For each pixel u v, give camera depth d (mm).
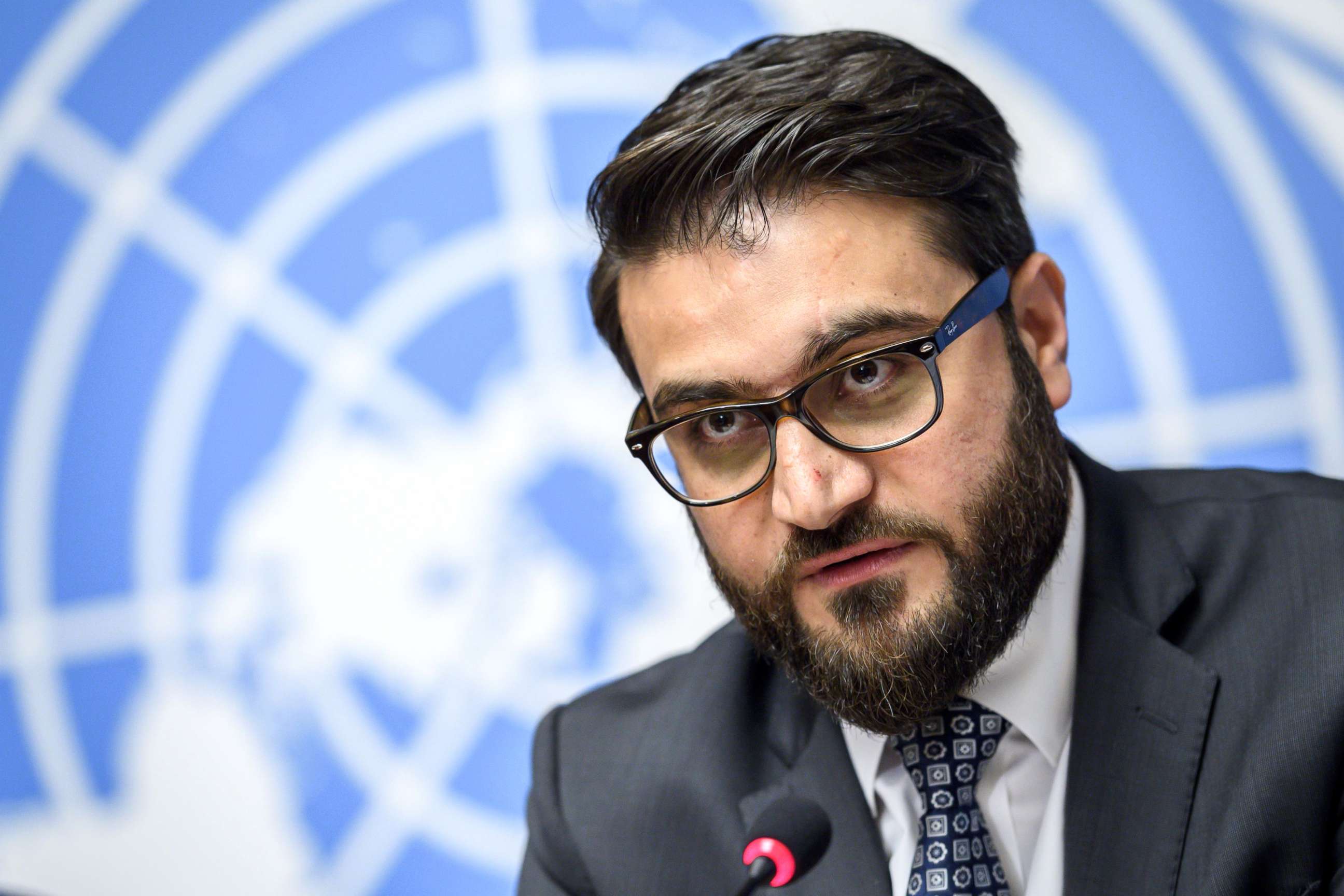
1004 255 1679
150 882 3848
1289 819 1587
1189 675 1692
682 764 1992
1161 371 3561
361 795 3824
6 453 3988
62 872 3869
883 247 1506
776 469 1518
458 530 3863
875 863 1743
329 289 3963
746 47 1773
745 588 1650
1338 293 3500
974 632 1551
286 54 4027
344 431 3922
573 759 2117
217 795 3859
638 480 3820
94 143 4055
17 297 4023
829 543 1521
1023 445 1610
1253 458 3518
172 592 3926
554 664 3799
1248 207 3553
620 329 1812
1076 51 3639
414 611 3855
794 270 1485
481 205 3936
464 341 3904
